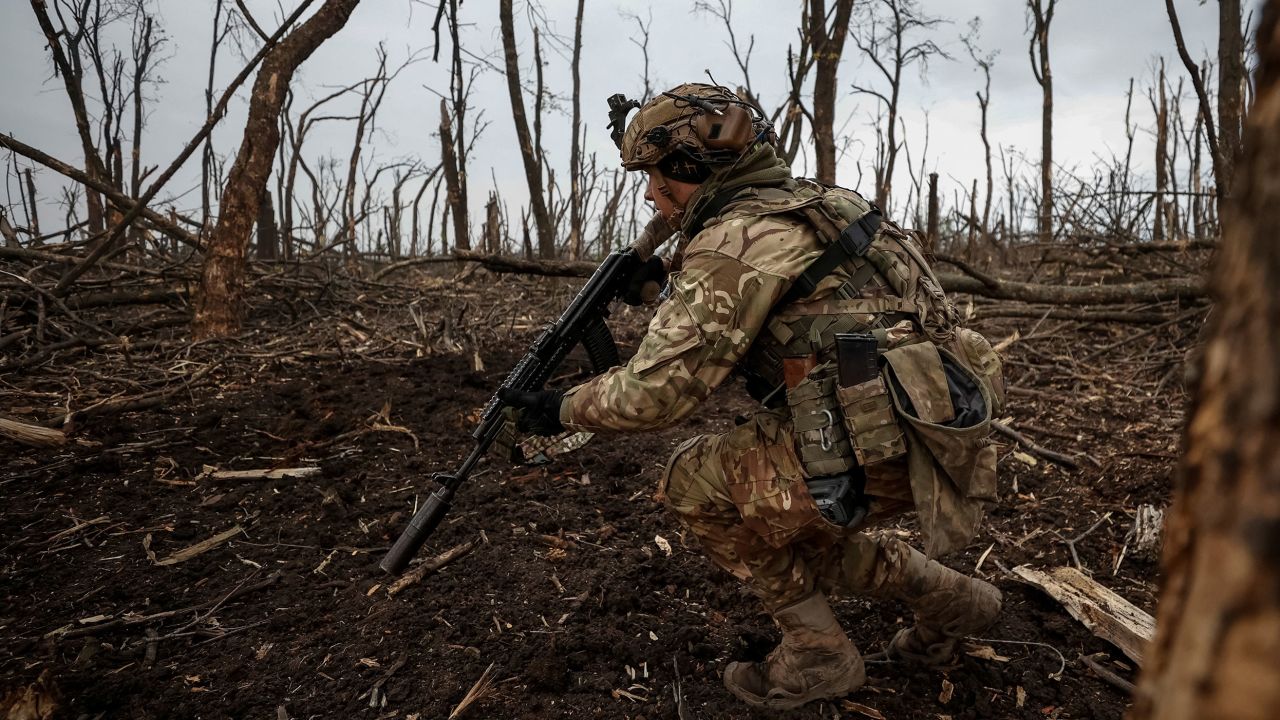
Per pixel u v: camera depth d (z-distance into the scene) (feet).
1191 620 1.36
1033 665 6.53
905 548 6.00
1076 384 13.29
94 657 6.60
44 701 5.96
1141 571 7.93
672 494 5.63
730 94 5.42
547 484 9.74
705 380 4.83
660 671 6.43
